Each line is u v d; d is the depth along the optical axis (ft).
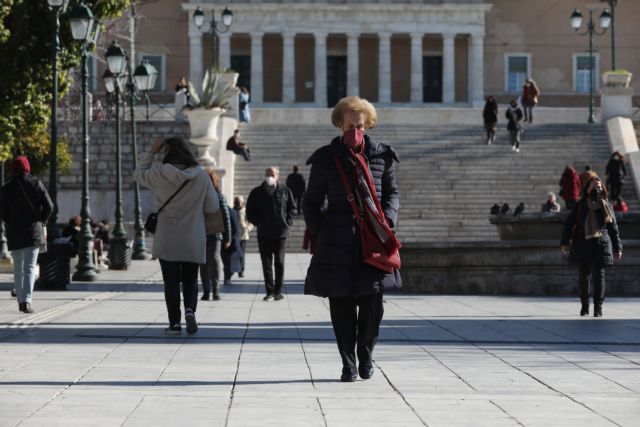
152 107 208.54
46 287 76.13
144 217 169.99
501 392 30.60
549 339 45.78
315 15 289.53
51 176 78.64
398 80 303.48
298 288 80.84
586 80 301.43
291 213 68.49
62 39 99.14
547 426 25.30
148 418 26.07
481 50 291.99
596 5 300.61
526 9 300.81
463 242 78.23
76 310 58.59
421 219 147.74
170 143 46.24
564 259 77.36
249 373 34.09
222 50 289.94
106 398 28.94
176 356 38.37
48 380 32.19
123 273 98.63
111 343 42.42
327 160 32.01
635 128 187.83
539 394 30.25
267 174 68.33
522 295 77.05
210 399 28.94
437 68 307.99
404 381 32.60
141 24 290.35
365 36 297.74
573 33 300.40
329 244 31.65
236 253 84.89
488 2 300.40
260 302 66.95
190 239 45.29
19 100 98.02
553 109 190.08
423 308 63.82
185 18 291.99
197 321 53.16
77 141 171.73
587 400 29.12
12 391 30.01
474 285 78.38
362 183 31.63
